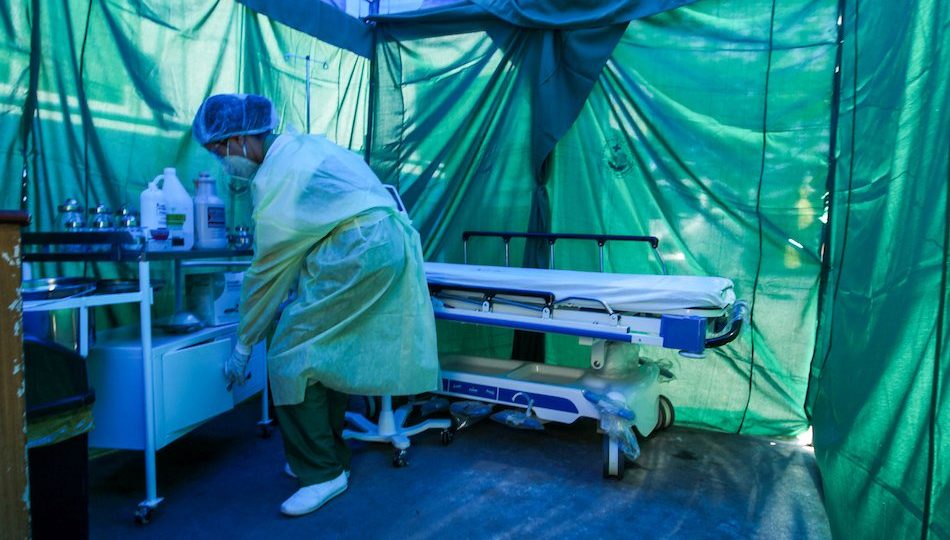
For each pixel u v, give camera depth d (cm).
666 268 301
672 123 294
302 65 323
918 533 135
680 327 207
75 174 232
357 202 207
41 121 221
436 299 265
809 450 272
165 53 264
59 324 166
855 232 231
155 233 196
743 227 287
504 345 338
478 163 334
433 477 237
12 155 212
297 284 239
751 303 288
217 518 202
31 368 136
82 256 188
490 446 272
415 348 222
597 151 310
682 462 257
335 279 204
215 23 281
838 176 263
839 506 193
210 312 232
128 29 248
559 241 318
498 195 329
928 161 154
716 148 288
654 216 302
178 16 267
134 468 239
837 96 267
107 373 193
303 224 200
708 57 287
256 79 301
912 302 154
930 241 146
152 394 192
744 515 211
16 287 102
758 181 283
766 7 277
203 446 263
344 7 348
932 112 155
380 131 355
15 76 212
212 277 232
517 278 248
